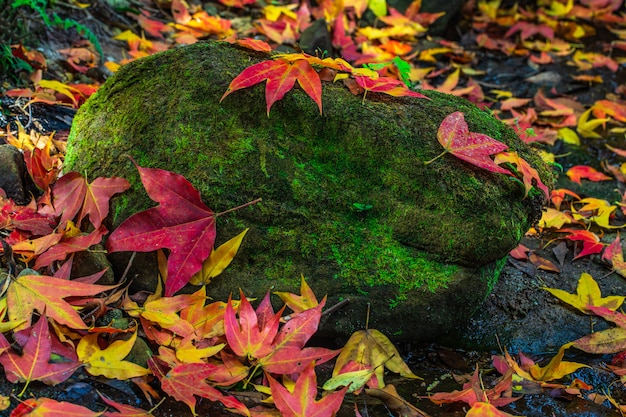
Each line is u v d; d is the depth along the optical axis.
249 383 1.65
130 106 1.88
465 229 1.79
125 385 1.53
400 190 1.81
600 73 3.82
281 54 1.94
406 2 4.08
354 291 1.80
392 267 1.80
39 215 1.89
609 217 2.65
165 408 1.51
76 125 1.99
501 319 2.06
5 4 2.72
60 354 1.52
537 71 3.83
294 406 1.48
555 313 2.10
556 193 2.69
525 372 1.84
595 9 4.48
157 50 3.26
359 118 1.82
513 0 4.51
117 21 3.39
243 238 1.77
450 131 1.83
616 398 1.79
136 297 1.76
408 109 1.91
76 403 1.45
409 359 1.89
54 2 3.10
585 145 3.20
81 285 1.61
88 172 1.87
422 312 1.82
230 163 1.77
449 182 1.80
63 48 2.97
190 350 1.60
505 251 1.83
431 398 1.64
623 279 2.29
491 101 3.49
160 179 1.69
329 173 1.82
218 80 1.82
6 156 2.04
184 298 1.69
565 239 2.48
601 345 1.91
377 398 1.65
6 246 1.72
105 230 1.75
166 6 3.76
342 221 1.81
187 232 1.70
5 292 1.64
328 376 1.75
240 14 3.88
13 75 2.56
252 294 1.78
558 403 1.74
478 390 1.67
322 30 3.46
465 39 4.14
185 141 1.78
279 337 1.63
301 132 1.82
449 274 1.81
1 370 1.47
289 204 1.79
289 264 1.79
